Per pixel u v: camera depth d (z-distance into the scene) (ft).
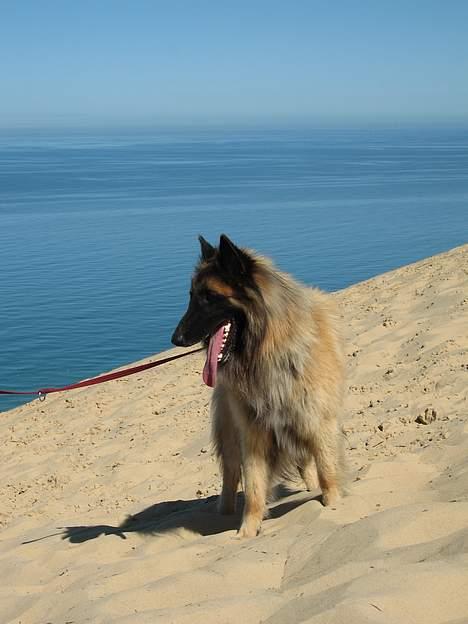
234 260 8.19
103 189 198.18
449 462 8.98
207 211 134.00
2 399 33.91
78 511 11.59
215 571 7.12
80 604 7.22
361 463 9.84
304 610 6.08
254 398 8.43
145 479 12.31
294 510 8.59
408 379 12.80
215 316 8.29
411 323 15.65
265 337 8.24
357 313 18.08
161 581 7.08
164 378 18.13
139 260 78.74
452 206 134.10
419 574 5.98
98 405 17.39
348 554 6.87
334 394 8.64
